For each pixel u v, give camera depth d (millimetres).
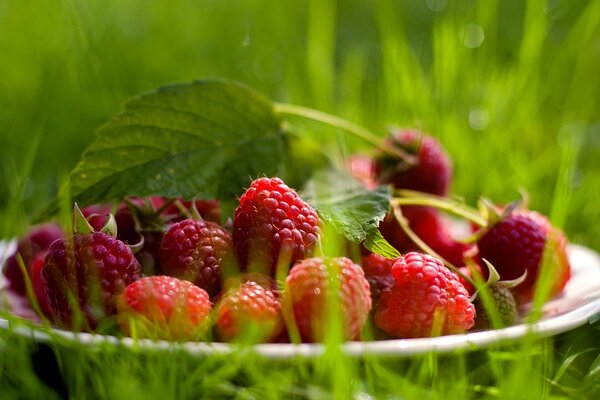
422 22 639
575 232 415
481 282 309
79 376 275
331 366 267
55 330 283
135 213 323
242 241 298
